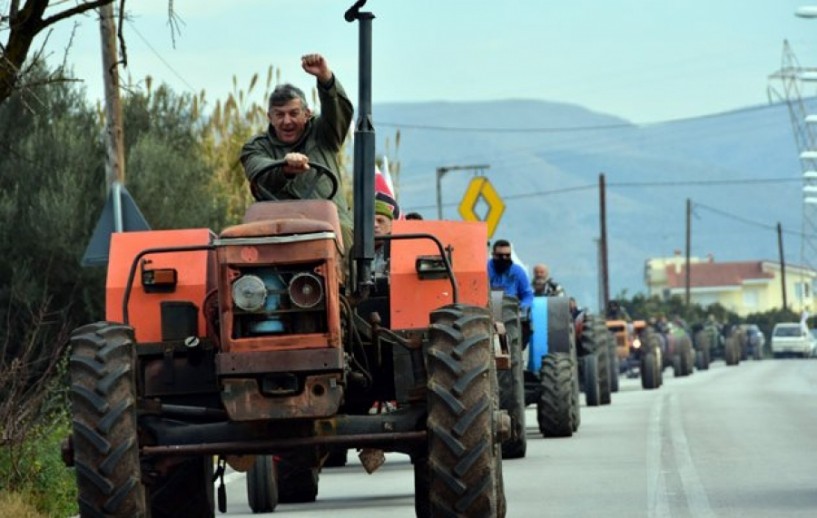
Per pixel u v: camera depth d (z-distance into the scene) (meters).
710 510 27.55
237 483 36.09
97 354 20.91
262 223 20.58
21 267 47.91
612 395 77.00
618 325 95.19
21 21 27.56
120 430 20.55
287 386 20.44
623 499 29.61
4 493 28.75
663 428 48.34
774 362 165.38
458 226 23.20
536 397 47.06
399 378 22.12
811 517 26.38
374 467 21.92
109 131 45.41
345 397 22.53
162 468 21.75
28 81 30.02
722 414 54.84
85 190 50.12
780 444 40.84
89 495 20.48
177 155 52.94
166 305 22.59
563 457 39.41
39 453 31.45
